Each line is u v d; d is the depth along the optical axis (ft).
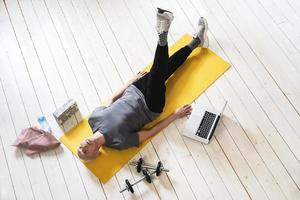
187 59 9.64
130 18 10.48
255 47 9.71
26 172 8.61
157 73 8.16
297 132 8.56
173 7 10.52
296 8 10.21
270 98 9.02
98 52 10.03
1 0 10.86
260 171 8.20
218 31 10.02
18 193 8.41
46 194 8.38
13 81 9.75
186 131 8.71
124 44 10.10
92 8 10.71
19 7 10.81
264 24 10.04
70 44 10.19
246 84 9.23
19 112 9.33
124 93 8.81
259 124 8.72
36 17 10.66
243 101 9.02
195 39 9.35
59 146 8.85
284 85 9.16
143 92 8.58
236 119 8.82
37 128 8.93
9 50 10.19
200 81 9.34
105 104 9.30
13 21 10.63
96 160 8.61
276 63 9.46
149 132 8.56
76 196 8.32
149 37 10.16
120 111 8.38
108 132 8.21
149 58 9.85
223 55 9.65
